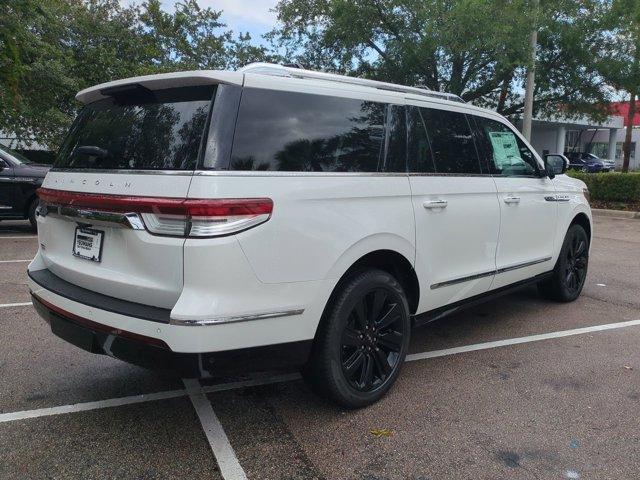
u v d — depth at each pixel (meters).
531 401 3.72
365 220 3.41
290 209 3.00
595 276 7.55
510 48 14.84
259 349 2.93
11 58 9.81
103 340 3.01
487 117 4.78
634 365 4.35
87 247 3.26
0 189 10.27
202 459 3.03
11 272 7.39
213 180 2.75
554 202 5.48
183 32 21.97
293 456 3.05
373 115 3.65
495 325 5.36
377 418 3.48
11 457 3.02
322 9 18.66
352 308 3.39
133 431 3.31
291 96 3.20
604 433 3.31
